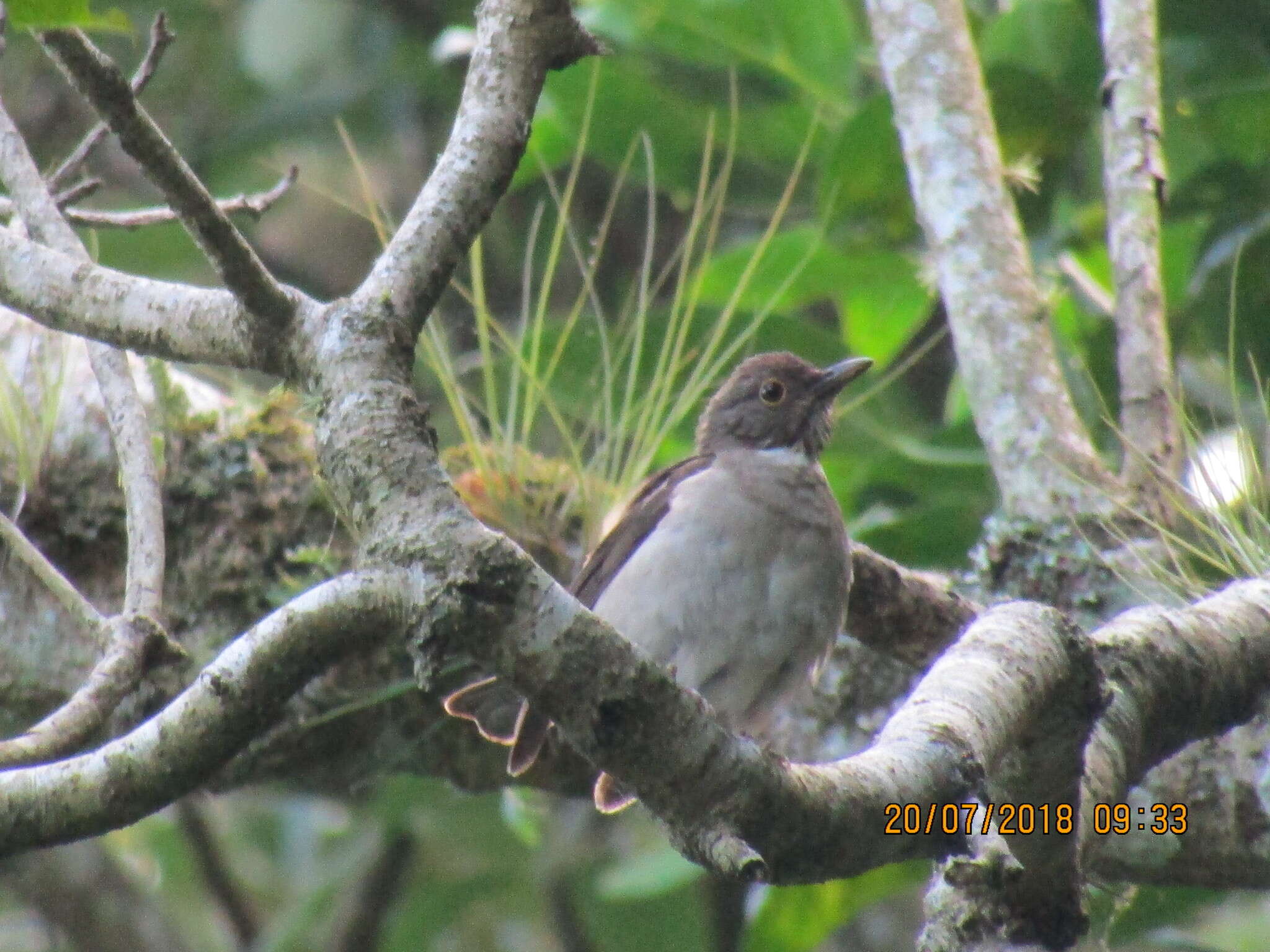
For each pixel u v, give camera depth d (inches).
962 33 387.9
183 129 661.9
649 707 183.5
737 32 457.1
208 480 382.3
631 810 567.5
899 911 579.5
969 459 422.3
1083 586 342.3
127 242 595.2
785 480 367.9
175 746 191.3
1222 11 416.5
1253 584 286.0
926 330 527.8
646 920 554.6
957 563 422.0
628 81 464.4
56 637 373.4
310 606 188.7
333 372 207.5
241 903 587.8
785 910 451.8
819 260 454.0
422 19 664.4
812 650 361.4
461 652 186.2
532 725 334.3
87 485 378.6
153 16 661.9
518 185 513.7
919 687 216.4
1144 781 337.7
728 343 453.4
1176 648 263.6
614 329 467.8
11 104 594.6
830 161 418.0
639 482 394.3
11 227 305.9
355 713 380.2
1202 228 451.2
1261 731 332.8
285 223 685.3
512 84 229.9
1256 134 432.8
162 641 240.1
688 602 358.9
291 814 636.7
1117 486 349.7
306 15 673.0
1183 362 434.6
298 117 641.6
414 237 219.5
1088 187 459.2
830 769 193.2
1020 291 367.6
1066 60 421.1
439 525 188.7
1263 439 403.5
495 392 418.3
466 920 621.6
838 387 417.4
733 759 185.9
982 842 214.5
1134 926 408.5
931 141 378.0
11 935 649.0
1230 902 451.8
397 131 679.1
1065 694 223.5
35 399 387.2
